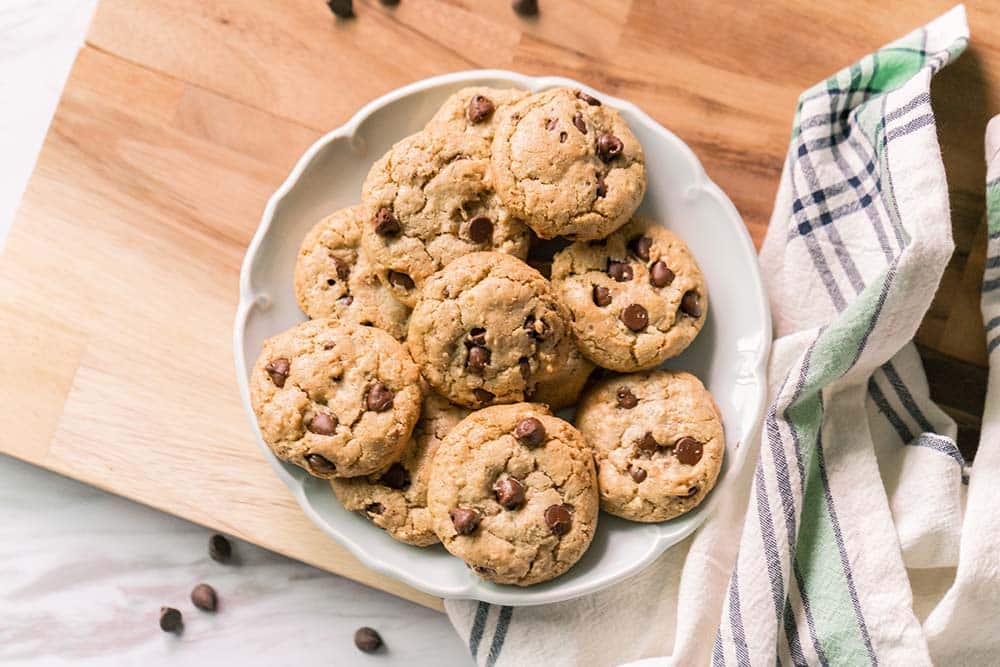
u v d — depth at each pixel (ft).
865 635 1.96
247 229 2.10
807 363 1.95
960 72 2.06
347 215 2.02
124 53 2.11
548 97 1.94
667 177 2.02
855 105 2.04
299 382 1.92
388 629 2.25
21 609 2.29
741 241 1.99
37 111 2.35
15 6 2.34
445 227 1.95
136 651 2.29
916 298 1.91
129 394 2.11
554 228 1.91
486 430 1.90
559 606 2.06
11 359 2.12
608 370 2.02
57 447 2.10
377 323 2.00
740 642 1.96
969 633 1.99
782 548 1.96
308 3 2.10
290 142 2.10
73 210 2.11
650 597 2.06
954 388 2.09
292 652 2.27
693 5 2.09
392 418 1.91
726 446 2.00
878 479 2.00
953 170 2.08
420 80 2.09
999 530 1.95
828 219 2.04
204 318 2.11
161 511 2.25
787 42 2.08
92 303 2.11
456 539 1.89
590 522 1.90
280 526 2.09
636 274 1.97
